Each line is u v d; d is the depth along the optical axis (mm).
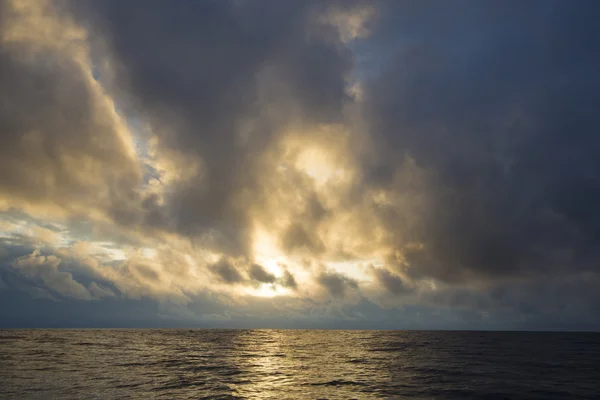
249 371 34188
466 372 33562
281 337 88688
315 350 56156
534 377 30844
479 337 89188
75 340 65750
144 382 28047
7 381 27703
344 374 32625
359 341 75812
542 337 90250
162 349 53812
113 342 63531
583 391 25375
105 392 24438
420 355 48469
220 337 84125
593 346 62156
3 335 75562
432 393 24812
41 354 44656
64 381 27984
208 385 27203
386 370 35062
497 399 23266
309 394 24516
